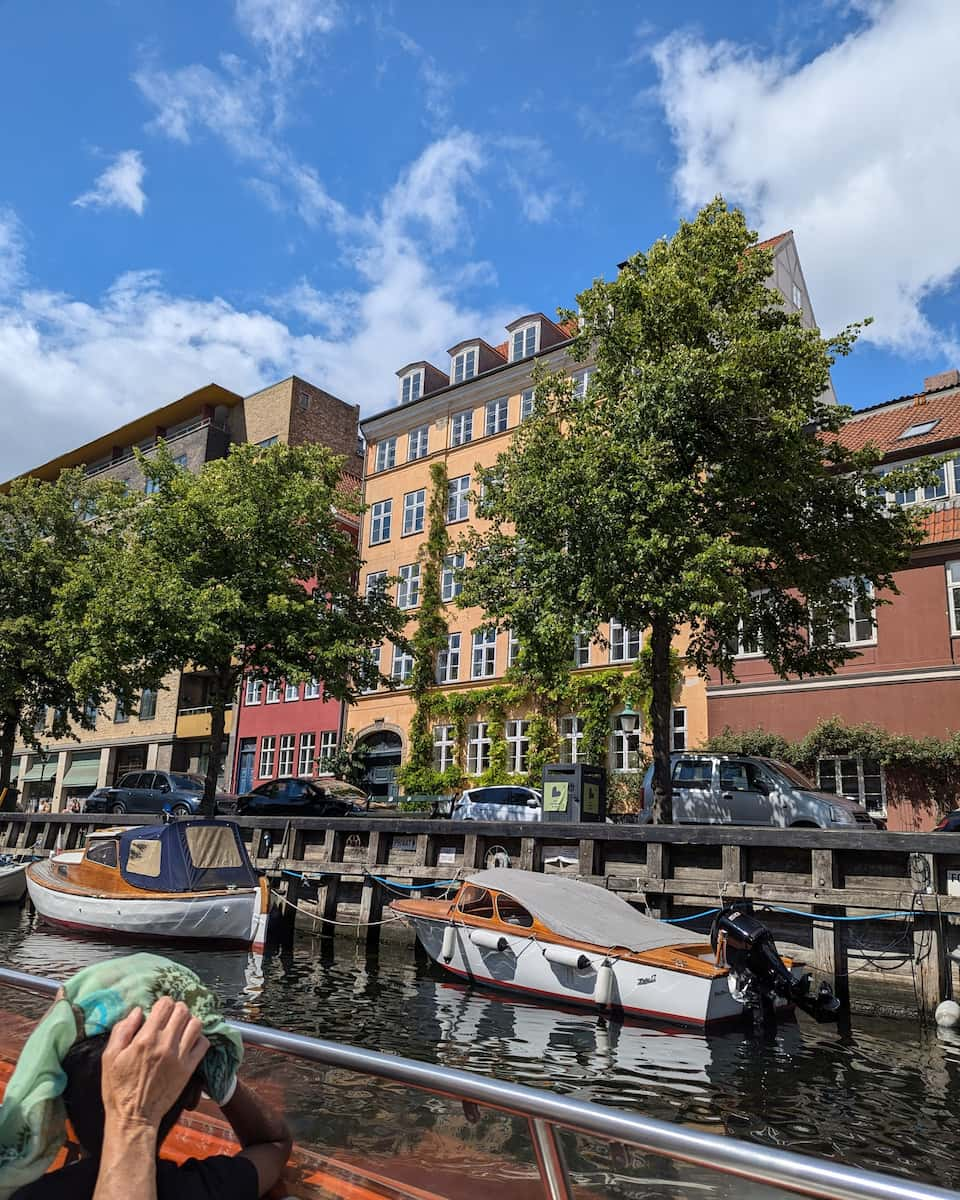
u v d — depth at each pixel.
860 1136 7.12
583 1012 11.05
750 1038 9.99
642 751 28.33
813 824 18.14
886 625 24.83
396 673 36.59
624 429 17.14
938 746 22.88
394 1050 9.38
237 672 24.30
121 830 17.80
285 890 19.05
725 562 15.71
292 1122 2.11
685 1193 1.63
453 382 39.62
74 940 16.56
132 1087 1.63
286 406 46.84
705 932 13.77
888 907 12.16
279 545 24.44
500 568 19.14
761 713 26.33
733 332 17.39
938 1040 10.24
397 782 34.38
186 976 1.84
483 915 12.82
